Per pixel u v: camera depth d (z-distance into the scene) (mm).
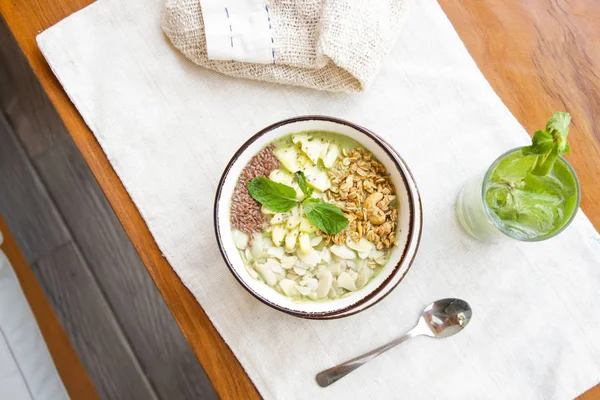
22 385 769
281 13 643
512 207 604
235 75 661
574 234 646
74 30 668
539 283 646
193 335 645
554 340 642
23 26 674
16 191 871
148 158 658
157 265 651
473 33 666
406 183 593
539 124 655
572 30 659
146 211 652
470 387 642
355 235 613
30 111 820
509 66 660
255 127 661
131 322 857
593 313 642
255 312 646
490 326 644
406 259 589
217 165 657
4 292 792
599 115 651
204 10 637
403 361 644
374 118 661
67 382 877
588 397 637
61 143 846
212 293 646
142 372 856
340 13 624
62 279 876
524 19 663
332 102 663
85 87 665
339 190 621
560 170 584
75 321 871
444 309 641
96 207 874
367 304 596
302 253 614
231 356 645
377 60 635
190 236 650
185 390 823
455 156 656
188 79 667
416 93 661
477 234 633
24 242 881
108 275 868
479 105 657
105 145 657
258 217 619
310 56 644
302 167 622
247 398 641
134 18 670
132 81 666
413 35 663
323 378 635
